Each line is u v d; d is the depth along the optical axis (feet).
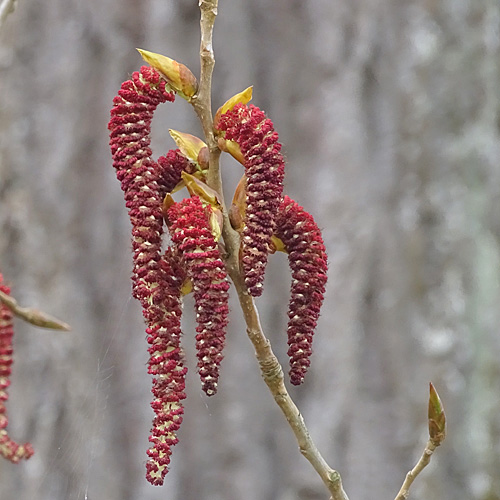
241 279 3.17
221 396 5.44
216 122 3.15
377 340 5.40
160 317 3.10
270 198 3.10
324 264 3.18
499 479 5.49
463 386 5.44
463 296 5.45
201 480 5.42
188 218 3.10
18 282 5.49
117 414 5.47
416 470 3.24
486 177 5.50
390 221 5.42
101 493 5.40
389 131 5.46
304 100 5.49
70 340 5.48
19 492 5.39
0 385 3.25
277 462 5.45
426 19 5.48
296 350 3.17
